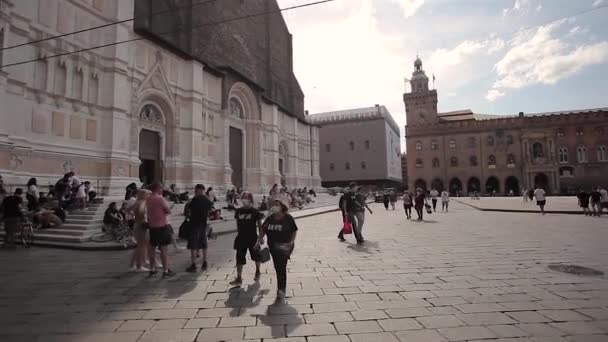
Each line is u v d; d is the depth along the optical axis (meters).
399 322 4.11
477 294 5.14
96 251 9.63
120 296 5.33
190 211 7.11
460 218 18.83
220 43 30.00
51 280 6.33
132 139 19.44
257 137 33.34
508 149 57.12
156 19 22.33
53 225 11.98
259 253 5.62
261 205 22.17
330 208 27.09
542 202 21.27
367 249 9.14
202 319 4.31
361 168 70.12
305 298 5.08
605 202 20.05
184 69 24.12
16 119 13.63
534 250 8.66
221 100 27.95
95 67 17.38
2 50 13.09
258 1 38.81
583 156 53.34
